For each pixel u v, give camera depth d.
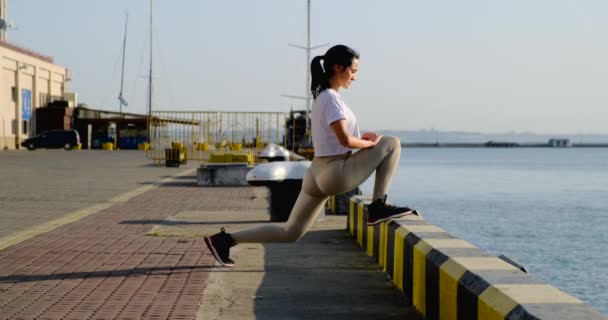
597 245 15.02
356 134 6.30
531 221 20.36
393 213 6.64
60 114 76.19
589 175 57.81
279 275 7.02
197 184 21.30
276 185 11.52
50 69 80.81
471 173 61.25
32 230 10.55
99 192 18.58
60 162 38.84
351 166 6.24
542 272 11.62
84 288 6.36
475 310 4.04
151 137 36.34
